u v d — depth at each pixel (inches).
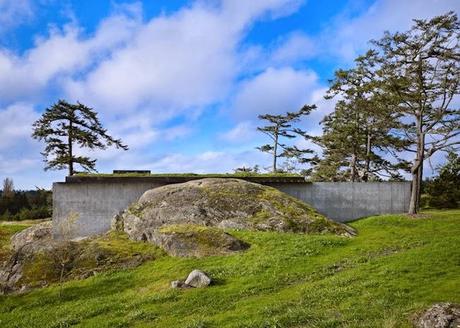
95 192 1199.6
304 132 2042.3
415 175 1243.8
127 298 684.7
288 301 589.9
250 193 1083.9
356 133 1765.5
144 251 896.9
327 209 1232.2
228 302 622.8
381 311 514.9
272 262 767.1
